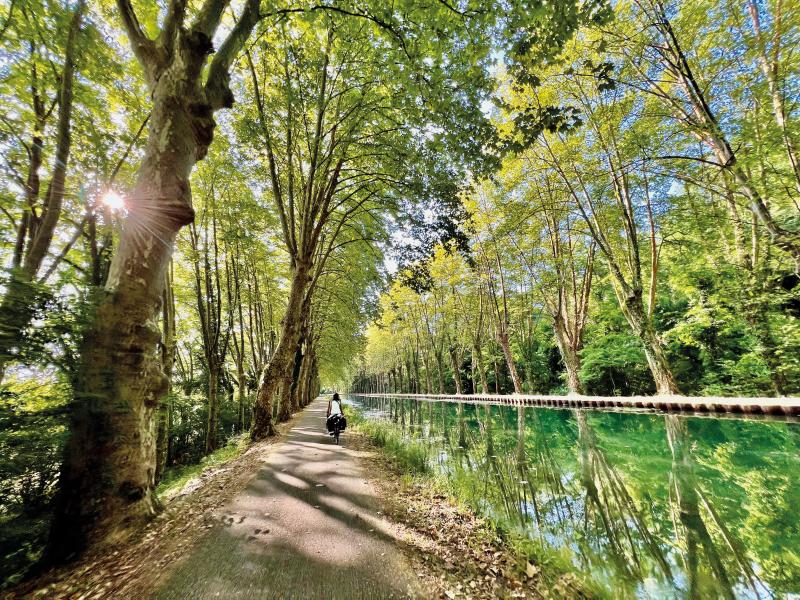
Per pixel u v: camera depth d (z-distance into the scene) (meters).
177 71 4.89
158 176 4.77
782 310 13.02
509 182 21.56
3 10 6.12
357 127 12.01
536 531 5.38
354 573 3.44
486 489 7.09
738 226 14.55
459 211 12.34
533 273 25.09
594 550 4.89
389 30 6.62
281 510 5.08
